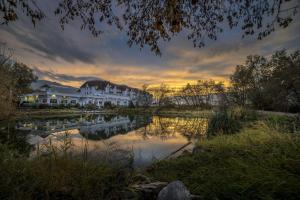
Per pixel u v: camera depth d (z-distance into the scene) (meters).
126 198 2.48
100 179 2.72
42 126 14.99
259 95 28.03
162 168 4.27
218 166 3.47
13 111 13.07
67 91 59.44
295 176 2.23
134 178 3.38
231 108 10.55
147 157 6.03
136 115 38.59
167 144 8.63
